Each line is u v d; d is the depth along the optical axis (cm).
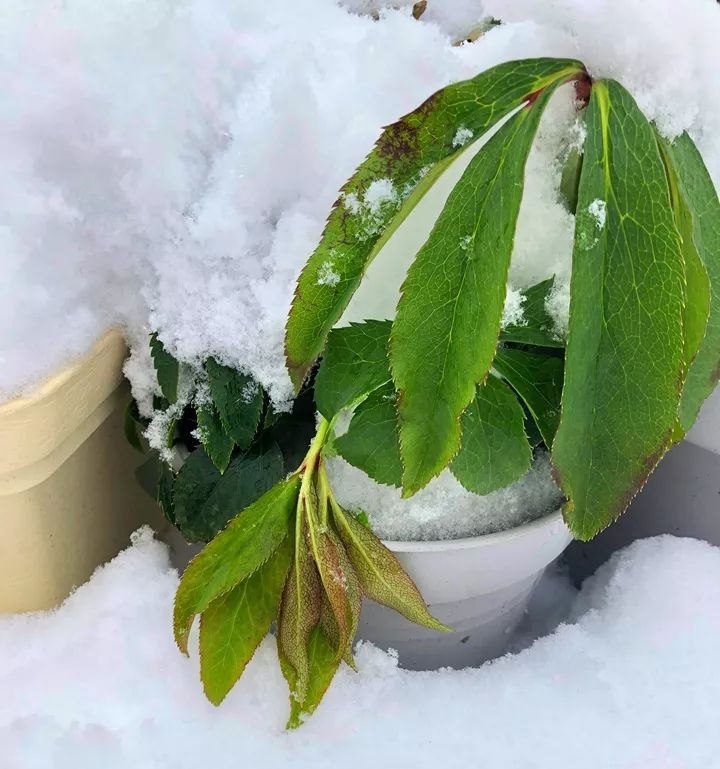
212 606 28
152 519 40
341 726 29
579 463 23
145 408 32
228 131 30
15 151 28
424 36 30
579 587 42
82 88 28
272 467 30
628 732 30
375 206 24
